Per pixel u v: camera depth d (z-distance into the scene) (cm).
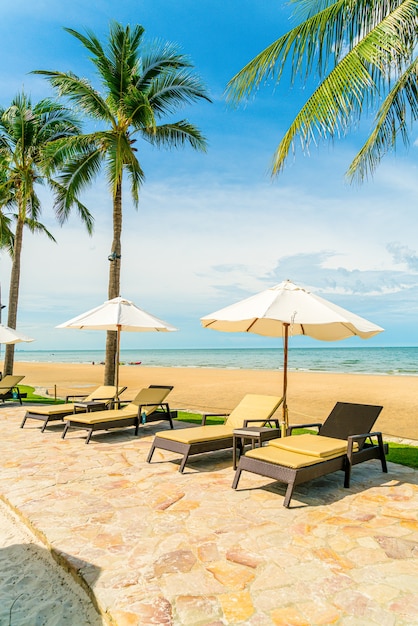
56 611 269
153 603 254
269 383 2134
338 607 250
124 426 740
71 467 558
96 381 2289
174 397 1438
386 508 413
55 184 1538
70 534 353
